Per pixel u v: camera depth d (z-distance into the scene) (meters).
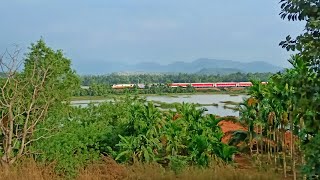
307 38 4.79
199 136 20.34
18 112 14.98
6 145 14.32
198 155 20.02
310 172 5.11
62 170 15.81
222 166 17.36
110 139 20.19
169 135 20.50
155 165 17.08
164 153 20.56
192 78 154.12
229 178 15.69
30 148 15.58
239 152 25.47
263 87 22.69
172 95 121.62
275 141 23.30
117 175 15.77
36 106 15.55
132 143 19.19
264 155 26.28
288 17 4.93
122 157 18.89
